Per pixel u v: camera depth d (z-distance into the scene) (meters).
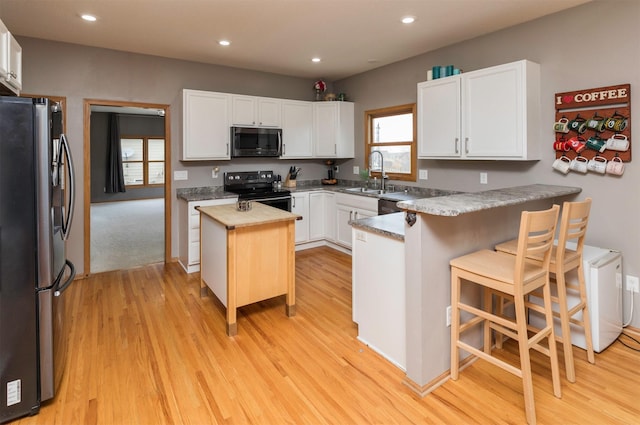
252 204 3.63
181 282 3.90
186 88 4.53
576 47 2.89
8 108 1.78
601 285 2.43
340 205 4.95
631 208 2.67
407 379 2.13
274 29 3.43
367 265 2.53
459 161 3.91
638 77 2.58
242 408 1.95
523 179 3.30
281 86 5.29
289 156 5.16
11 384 1.85
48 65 3.72
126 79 4.14
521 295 1.81
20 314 1.86
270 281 2.96
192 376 2.23
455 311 2.11
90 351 2.50
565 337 2.14
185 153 4.35
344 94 5.39
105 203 10.24
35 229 1.87
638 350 2.51
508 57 3.36
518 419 1.86
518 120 2.99
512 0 2.79
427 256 2.03
